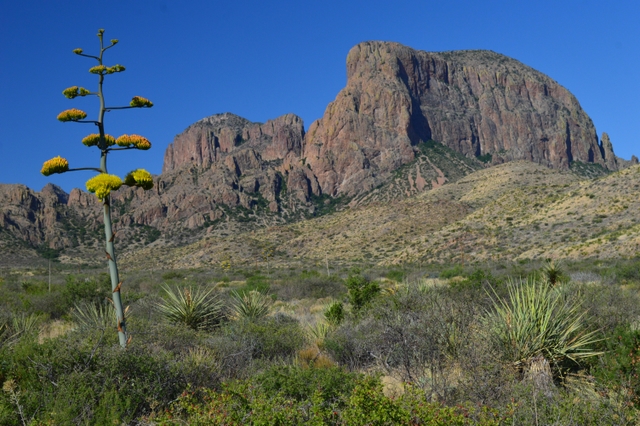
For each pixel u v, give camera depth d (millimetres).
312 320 15406
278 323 13148
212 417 4621
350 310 14844
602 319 8836
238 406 4918
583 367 7570
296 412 4723
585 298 9797
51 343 6160
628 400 5422
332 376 6383
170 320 12445
